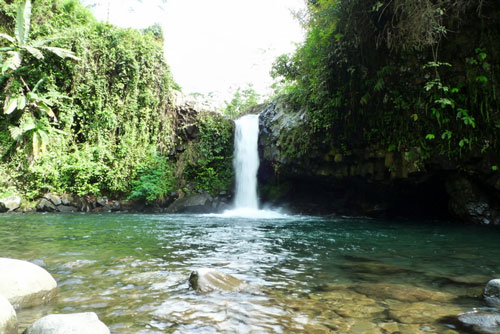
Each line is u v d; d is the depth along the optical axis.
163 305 2.15
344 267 3.36
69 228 6.76
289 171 12.39
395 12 6.84
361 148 9.34
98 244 4.68
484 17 6.84
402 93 8.00
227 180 16.27
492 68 6.87
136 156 15.46
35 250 4.07
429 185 8.89
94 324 1.58
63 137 14.32
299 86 12.11
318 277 2.95
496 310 2.07
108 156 14.71
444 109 7.41
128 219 9.48
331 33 8.77
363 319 1.93
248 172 15.43
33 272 2.26
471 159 7.34
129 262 3.45
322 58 9.25
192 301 2.23
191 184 16.03
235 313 2.01
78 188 13.44
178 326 1.80
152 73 17.11
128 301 2.22
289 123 12.36
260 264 3.47
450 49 7.28
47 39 14.47
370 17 7.59
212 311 2.04
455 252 4.26
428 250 4.41
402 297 2.35
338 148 10.00
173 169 16.22
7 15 15.09
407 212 10.40
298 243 5.00
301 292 2.48
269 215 12.05
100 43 16.06
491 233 6.21
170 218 10.15
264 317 1.95
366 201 11.09
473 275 3.04
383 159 8.87
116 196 14.48
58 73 14.90
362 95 8.70
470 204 7.78
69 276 2.85
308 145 10.97
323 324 1.85
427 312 2.04
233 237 5.67
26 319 1.85
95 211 13.23
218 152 16.77
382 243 5.03
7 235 5.50
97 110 15.33
